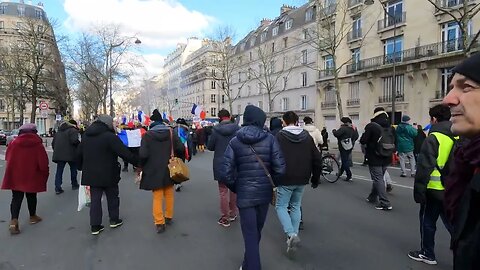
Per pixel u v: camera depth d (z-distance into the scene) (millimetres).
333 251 4695
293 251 4539
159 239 5262
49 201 7914
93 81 38250
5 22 65688
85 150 5508
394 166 14289
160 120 5797
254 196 3893
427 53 26906
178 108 106375
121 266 4258
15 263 4371
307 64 43875
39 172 5816
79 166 5672
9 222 6199
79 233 5574
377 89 31969
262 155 3963
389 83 30906
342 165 10070
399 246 4859
